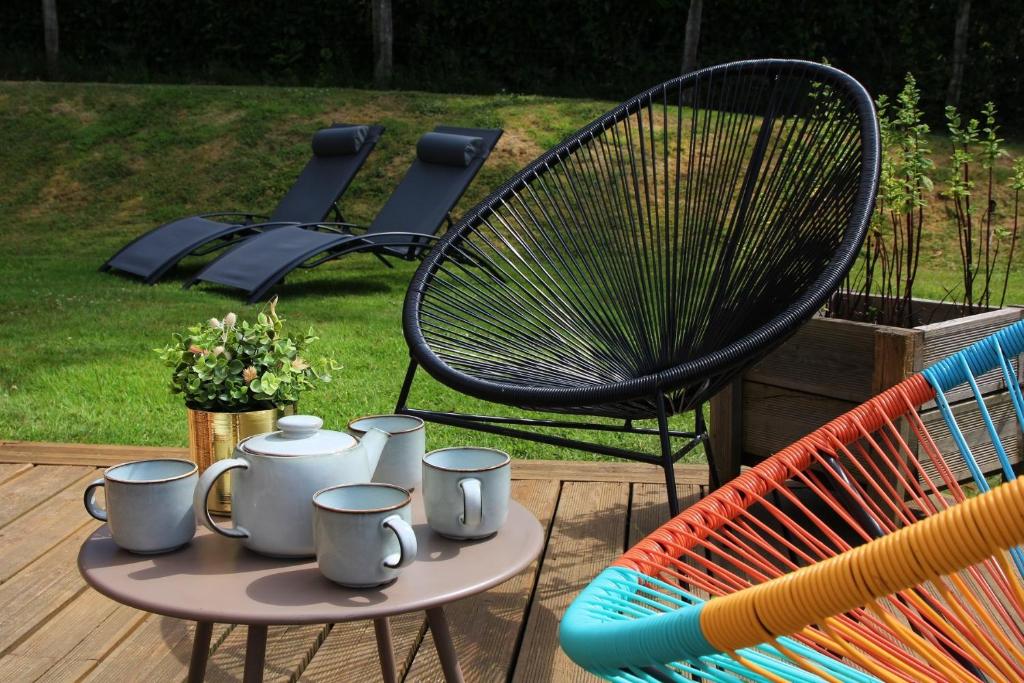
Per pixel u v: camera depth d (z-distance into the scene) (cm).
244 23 1030
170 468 114
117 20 1039
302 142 806
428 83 987
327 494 104
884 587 65
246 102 865
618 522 216
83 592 181
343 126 597
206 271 504
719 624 70
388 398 322
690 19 855
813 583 67
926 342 188
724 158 238
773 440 212
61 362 362
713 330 220
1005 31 897
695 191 244
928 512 120
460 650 160
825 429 124
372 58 1032
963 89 911
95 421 300
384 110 844
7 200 756
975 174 695
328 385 331
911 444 184
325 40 1027
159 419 303
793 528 113
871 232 249
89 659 157
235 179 767
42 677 151
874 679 92
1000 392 199
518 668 154
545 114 823
